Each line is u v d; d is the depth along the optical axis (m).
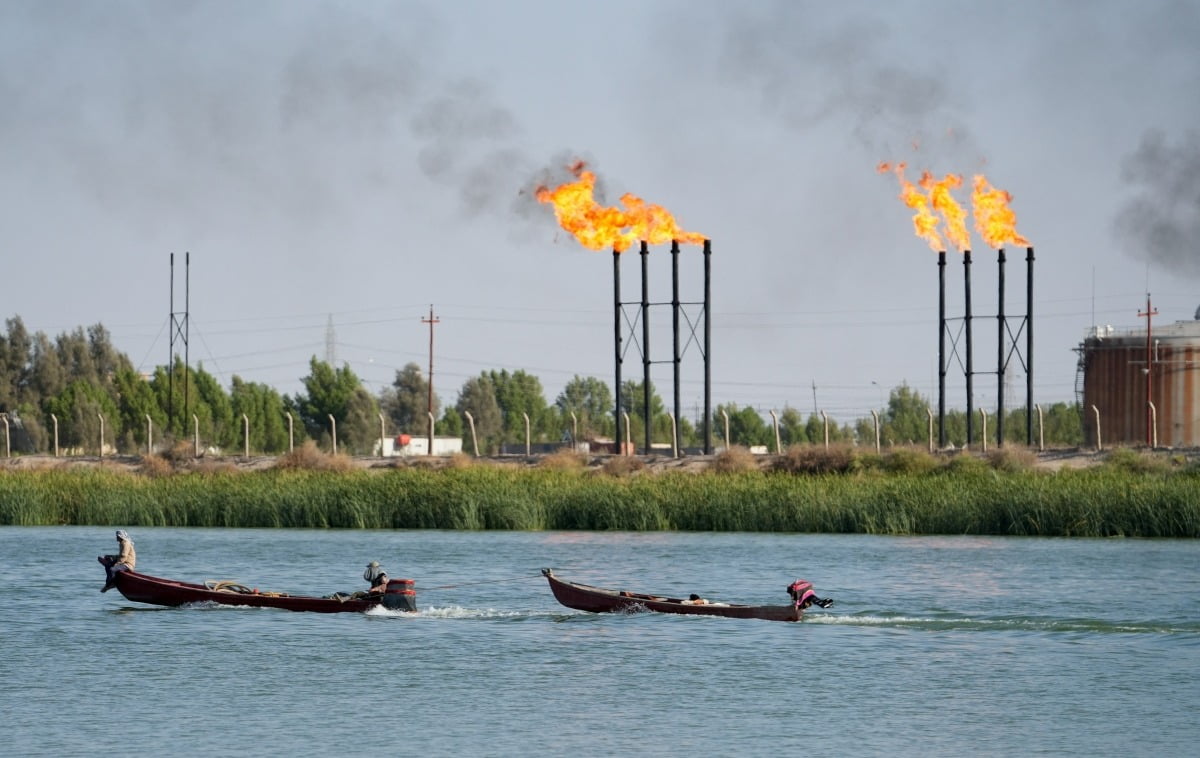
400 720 112.69
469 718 113.38
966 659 136.88
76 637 149.12
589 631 153.00
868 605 170.12
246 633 151.75
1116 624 156.00
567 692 122.88
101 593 181.00
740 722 112.12
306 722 112.06
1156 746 105.44
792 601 158.50
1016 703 118.44
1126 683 126.19
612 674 130.25
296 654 139.75
